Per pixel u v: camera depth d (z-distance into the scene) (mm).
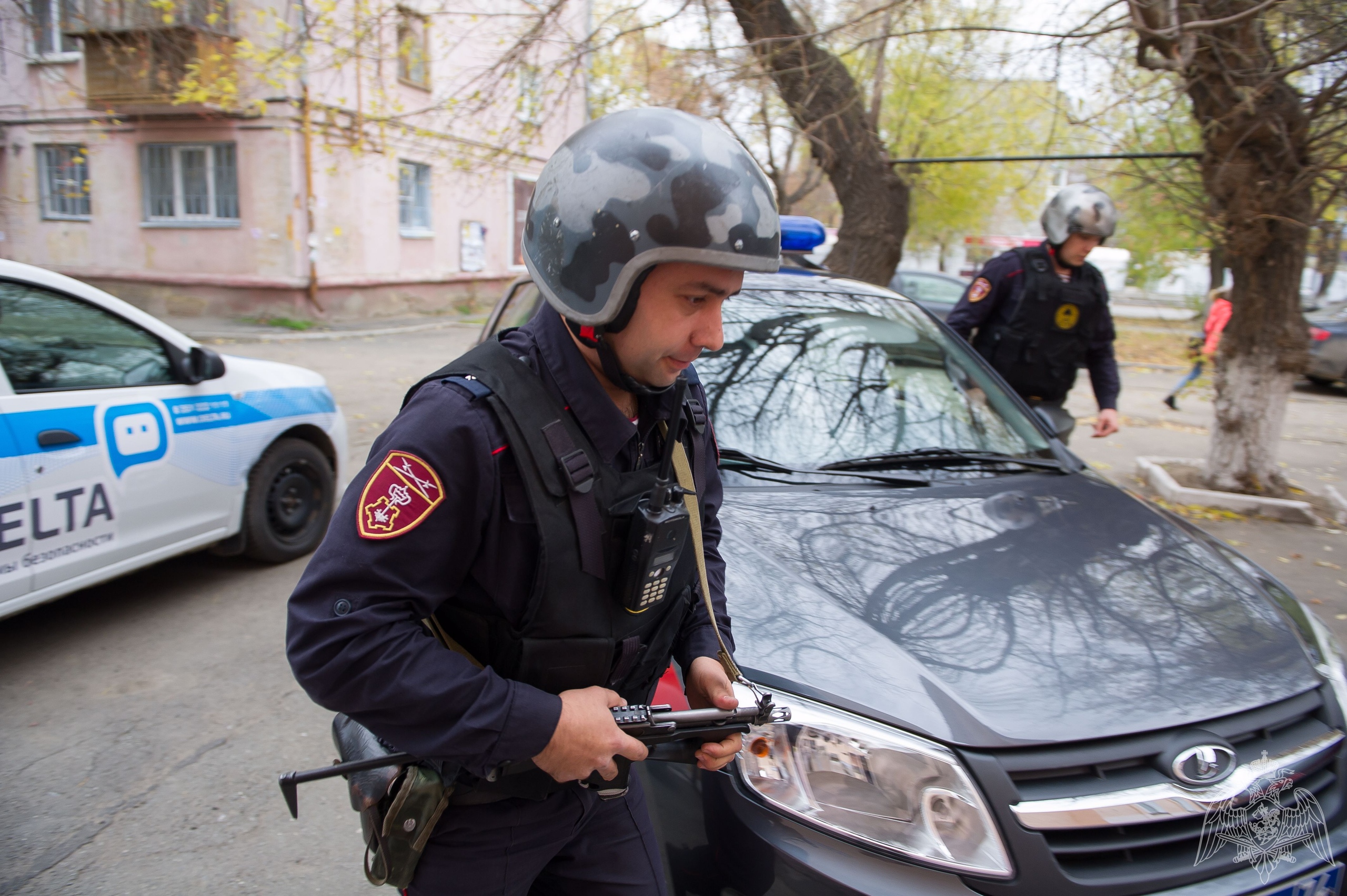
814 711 1544
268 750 2846
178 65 8102
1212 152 5434
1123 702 1606
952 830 1447
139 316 3529
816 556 2002
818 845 1453
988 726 1521
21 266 3135
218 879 2268
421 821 1141
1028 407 3004
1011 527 2230
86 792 2594
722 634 1350
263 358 11039
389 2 7152
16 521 3006
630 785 1390
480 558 1057
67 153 14258
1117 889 1459
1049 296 3754
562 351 1097
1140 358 15852
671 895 1594
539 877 1367
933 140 10211
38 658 3400
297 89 12594
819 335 2930
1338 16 4562
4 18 7789
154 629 3662
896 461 2559
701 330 1058
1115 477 7043
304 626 988
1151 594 1965
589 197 1028
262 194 13289
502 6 9406
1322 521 5766
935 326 3191
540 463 1031
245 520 4094
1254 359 6102
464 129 8008
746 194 1026
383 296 15367
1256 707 1665
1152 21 4602
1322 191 5453
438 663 991
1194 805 1528
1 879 2225
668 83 6215
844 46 6531
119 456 3371
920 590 1898
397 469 1002
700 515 1271
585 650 1087
